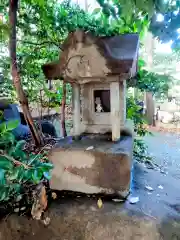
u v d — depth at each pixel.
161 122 6.55
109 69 1.60
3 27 1.96
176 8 1.27
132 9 1.13
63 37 2.56
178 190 1.98
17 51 2.51
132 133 2.22
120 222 1.46
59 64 1.76
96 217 1.51
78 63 1.66
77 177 1.79
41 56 2.52
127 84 2.98
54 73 1.78
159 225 1.44
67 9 2.54
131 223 1.45
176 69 6.71
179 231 1.42
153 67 6.63
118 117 1.93
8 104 2.88
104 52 1.60
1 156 1.15
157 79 3.13
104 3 1.56
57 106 3.13
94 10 2.46
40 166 1.20
